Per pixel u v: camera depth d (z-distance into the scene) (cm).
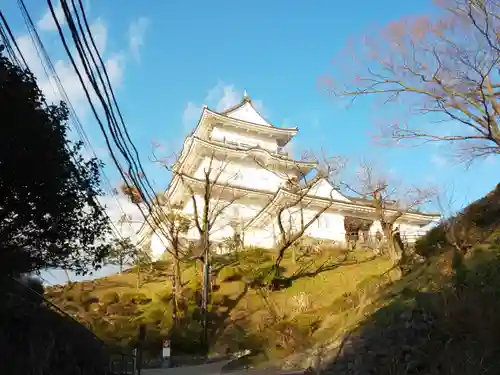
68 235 1095
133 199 2306
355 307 2259
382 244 4053
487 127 1842
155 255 4853
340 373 1470
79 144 1065
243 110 5597
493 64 1814
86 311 3278
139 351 2109
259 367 2017
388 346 1388
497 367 1038
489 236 1905
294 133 5556
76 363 1235
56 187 997
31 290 1159
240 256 4091
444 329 1276
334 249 4141
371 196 3969
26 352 1004
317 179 4119
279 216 3869
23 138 923
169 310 3098
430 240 2388
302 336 2194
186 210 4812
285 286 3481
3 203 986
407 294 1770
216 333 2866
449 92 1869
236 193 4791
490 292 1320
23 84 928
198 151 4891
